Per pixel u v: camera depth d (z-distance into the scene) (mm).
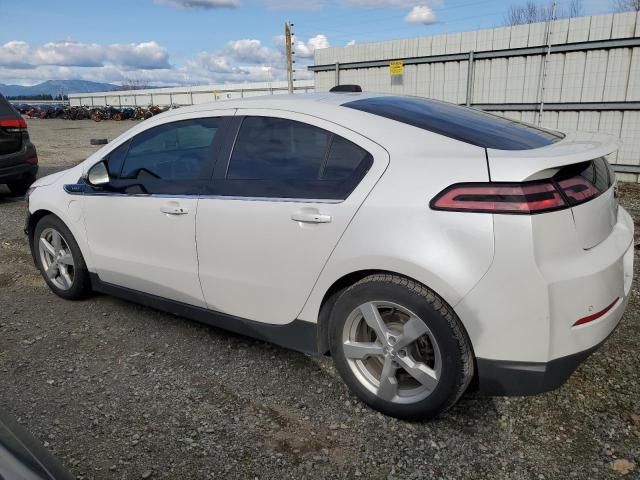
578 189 2234
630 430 2418
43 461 1315
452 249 2184
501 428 2469
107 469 2238
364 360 2625
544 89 9000
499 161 2170
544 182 2139
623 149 8445
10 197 8875
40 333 3572
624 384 2781
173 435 2463
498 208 2107
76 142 19406
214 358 3193
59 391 2846
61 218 3871
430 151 2391
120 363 3148
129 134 3543
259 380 2932
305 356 3195
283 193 2695
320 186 2586
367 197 2418
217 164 3012
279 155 2791
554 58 8789
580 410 2582
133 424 2549
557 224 2123
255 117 2938
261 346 3340
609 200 2467
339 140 2607
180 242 3146
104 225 3586
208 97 52406
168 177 3244
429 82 10453
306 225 2584
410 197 2303
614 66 8227
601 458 2248
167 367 3094
